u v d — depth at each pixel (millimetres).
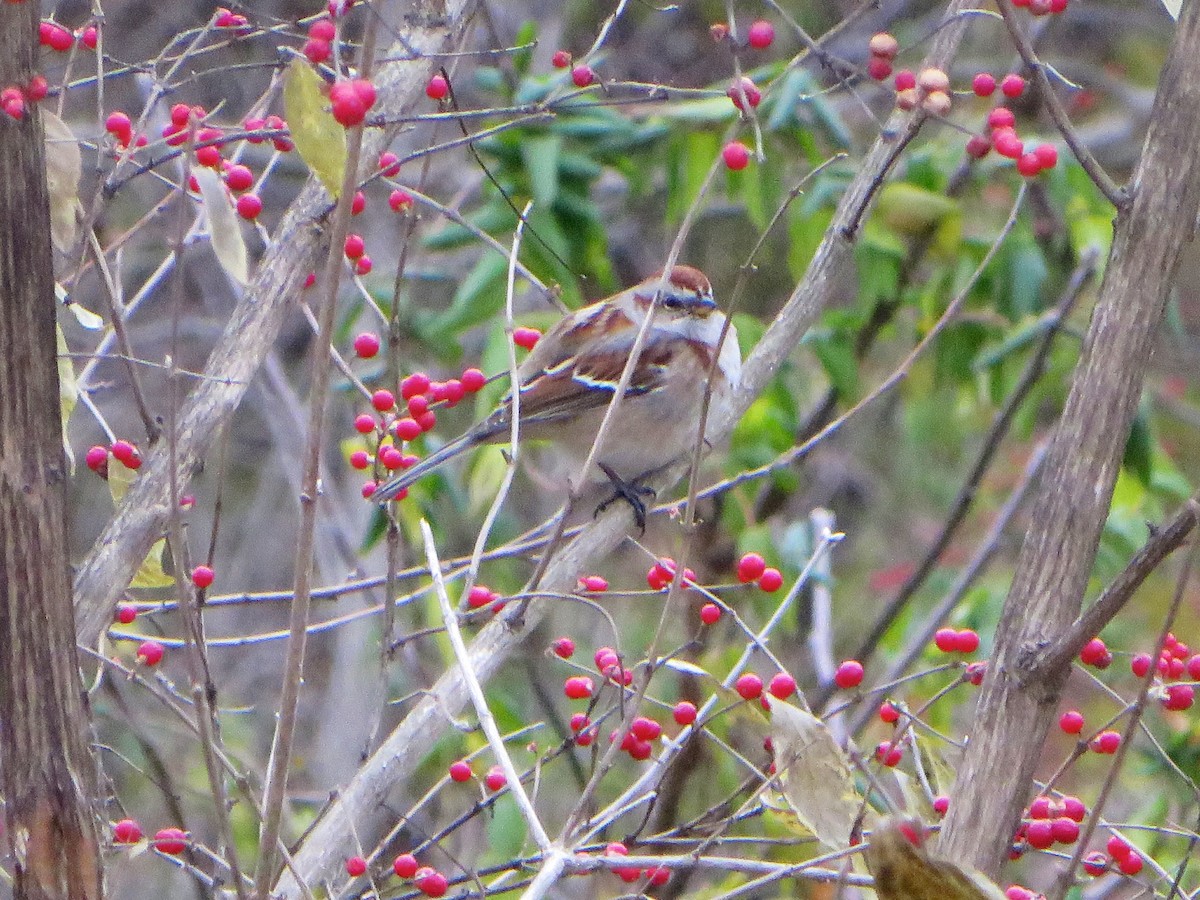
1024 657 5746
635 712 5617
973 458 16734
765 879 5590
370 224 14078
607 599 14016
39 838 5074
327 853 6605
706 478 13086
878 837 5078
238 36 7762
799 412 15320
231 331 7336
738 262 14586
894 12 16469
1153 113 6047
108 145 7641
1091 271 12047
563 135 11594
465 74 14422
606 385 10812
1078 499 5840
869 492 16969
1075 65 17844
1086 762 12727
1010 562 15711
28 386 5062
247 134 6875
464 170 14820
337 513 13203
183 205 4969
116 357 6602
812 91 11781
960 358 13055
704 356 10945
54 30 7297
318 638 16031
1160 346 16875
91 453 7750
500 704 11320
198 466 7070
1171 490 12914
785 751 6359
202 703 4945
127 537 6859
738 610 12688
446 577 8102
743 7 15062
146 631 11391
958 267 12805
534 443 14031
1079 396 5926
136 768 7617
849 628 15117
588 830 6848
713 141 11922
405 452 10133
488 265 11445
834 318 12828
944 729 11133
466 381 8383
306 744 15312
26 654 5066
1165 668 7047
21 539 5059
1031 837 6418
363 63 4797
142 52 15828
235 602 7465
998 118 7320
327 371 4895
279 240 7559
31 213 5094
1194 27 6016
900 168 12867
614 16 7699
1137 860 7004
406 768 6848
